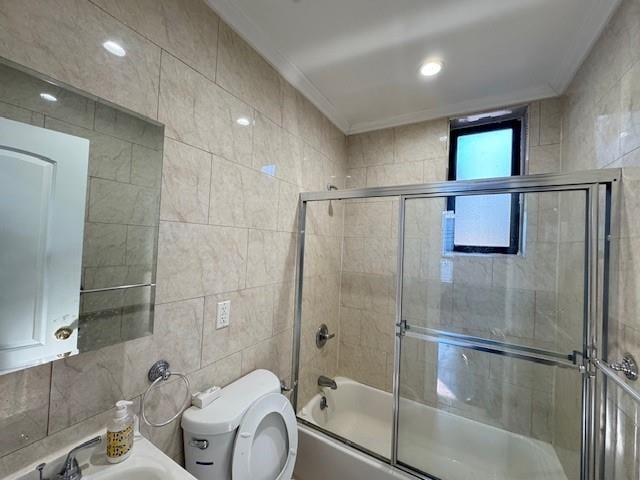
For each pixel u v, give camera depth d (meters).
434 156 2.04
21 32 0.67
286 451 1.29
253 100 1.37
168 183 1.00
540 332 1.56
